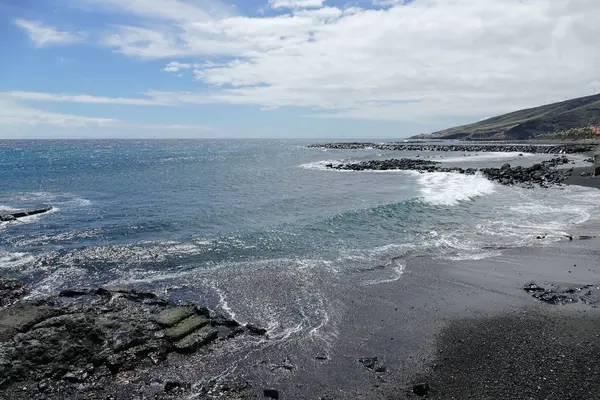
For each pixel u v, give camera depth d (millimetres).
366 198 36000
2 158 100688
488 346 10805
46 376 9789
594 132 139250
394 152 121562
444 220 25750
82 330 11461
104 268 17922
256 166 77750
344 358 10461
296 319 12719
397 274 16578
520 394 8672
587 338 10992
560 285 15078
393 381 9398
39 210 30750
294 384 9398
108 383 9594
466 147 129625
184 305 13305
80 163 86688
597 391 8648
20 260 19109
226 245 20922
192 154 129750
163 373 9961
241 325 12328
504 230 23281
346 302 13914
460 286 15250
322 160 94125
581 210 28453
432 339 11320
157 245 21188
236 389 9250
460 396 8719
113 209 31875
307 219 26609
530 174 48031
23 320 11930
